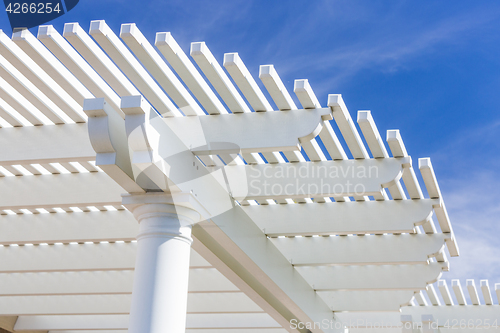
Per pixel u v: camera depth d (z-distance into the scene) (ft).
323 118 14.56
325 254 22.54
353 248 22.31
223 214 17.28
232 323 33.50
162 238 14.46
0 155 15.76
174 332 13.70
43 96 15.01
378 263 21.90
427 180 17.95
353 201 20.34
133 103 12.51
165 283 13.99
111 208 21.83
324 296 28.27
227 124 14.94
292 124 14.48
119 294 28.09
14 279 27.89
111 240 21.47
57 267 24.00
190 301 29.45
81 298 30.78
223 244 18.12
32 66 13.39
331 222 20.16
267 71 12.86
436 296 30.27
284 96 13.97
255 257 19.57
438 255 23.45
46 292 27.22
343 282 25.12
